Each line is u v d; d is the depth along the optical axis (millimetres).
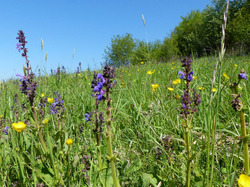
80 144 611
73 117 774
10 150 508
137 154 532
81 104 874
